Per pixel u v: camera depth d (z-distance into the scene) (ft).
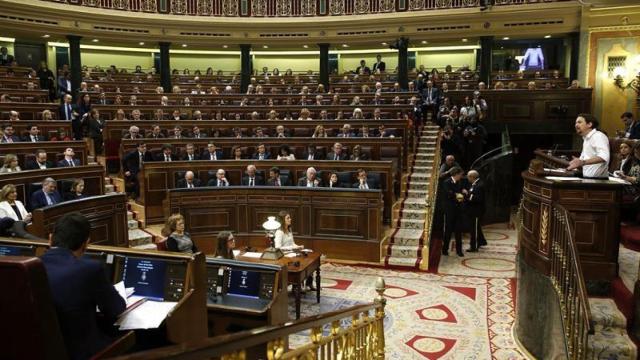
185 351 5.64
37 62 72.02
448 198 35.70
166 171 37.81
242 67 72.79
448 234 35.73
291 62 84.69
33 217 22.20
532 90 54.70
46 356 6.73
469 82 62.90
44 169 30.50
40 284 6.70
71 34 63.72
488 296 27.48
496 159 47.26
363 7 70.03
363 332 13.79
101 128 46.37
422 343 21.85
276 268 17.75
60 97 58.13
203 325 12.80
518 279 22.57
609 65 58.49
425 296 27.48
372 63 83.05
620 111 58.34
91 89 58.90
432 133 52.65
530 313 20.58
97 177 33.96
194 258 12.56
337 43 71.92
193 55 83.41
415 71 72.38
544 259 19.34
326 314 10.09
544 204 19.54
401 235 34.88
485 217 46.91
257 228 35.37
